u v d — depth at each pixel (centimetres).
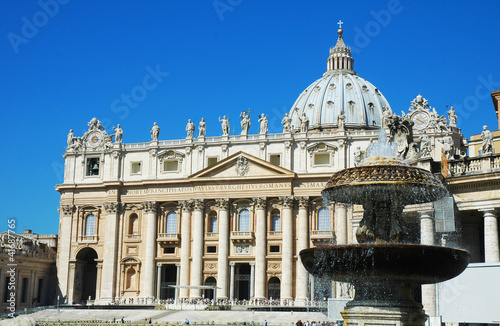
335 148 11000
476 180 3759
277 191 10988
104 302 11431
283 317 8669
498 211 3744
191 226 11394
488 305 3016
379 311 2448
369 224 2675
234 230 11156
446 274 2473
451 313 3133
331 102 17650
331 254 2473
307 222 10862
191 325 7812
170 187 11556
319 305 9188
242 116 11600
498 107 7106
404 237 2659
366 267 2422
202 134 11619
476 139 7831
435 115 10700
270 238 10981
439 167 3853
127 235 11712
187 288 10525
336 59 18812
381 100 18275
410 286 2550
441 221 3688
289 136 11169
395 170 2589
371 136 10906
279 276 10856
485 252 3725
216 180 11225
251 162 11156
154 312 9481
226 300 10725
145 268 11438
